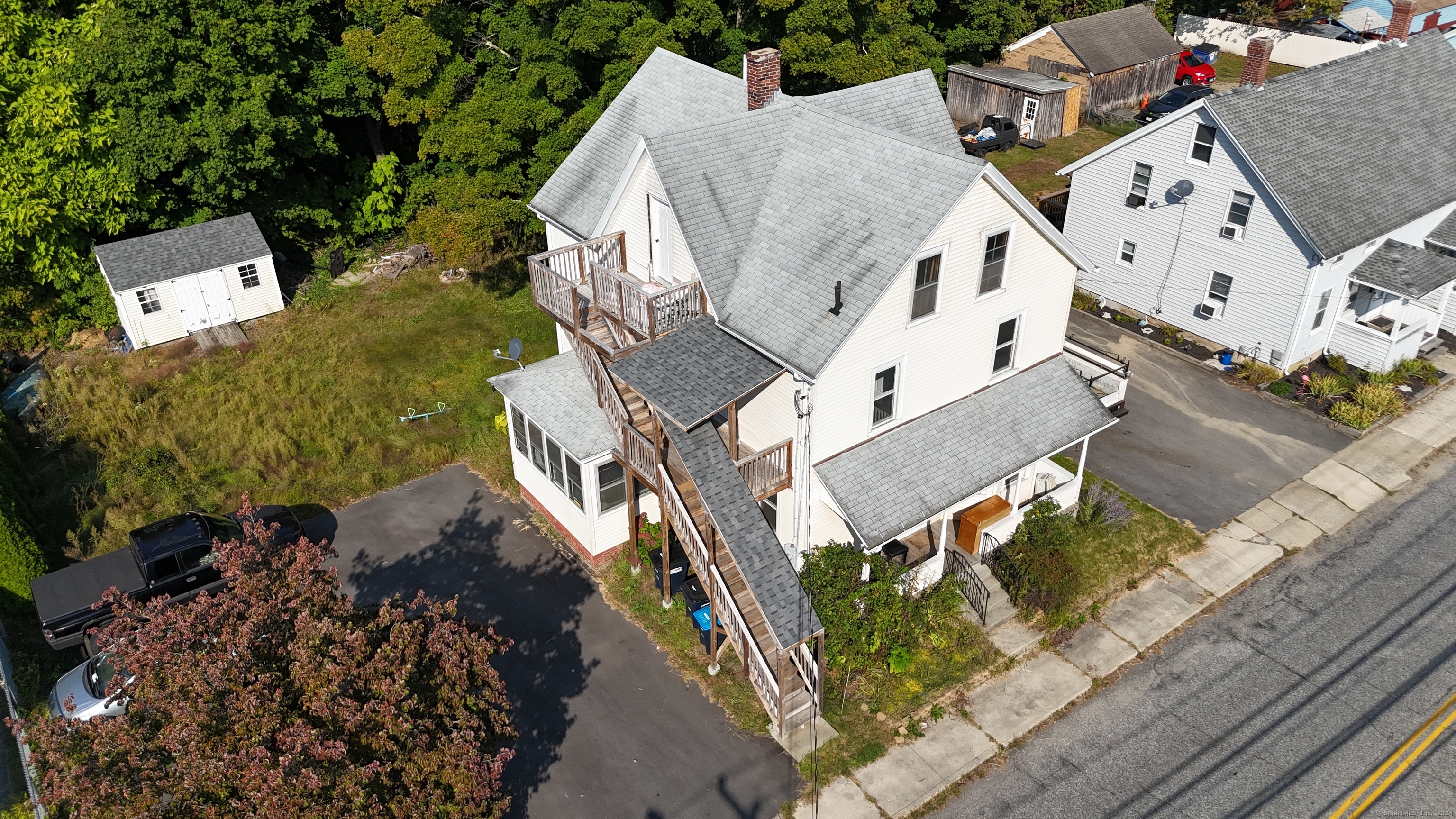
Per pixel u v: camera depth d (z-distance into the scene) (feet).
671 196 60.95
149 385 93.76
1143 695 58.95
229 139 99.35
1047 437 66.90
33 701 59.93
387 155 122.31
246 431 86.38
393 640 43.34
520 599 67.41
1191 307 95.40
